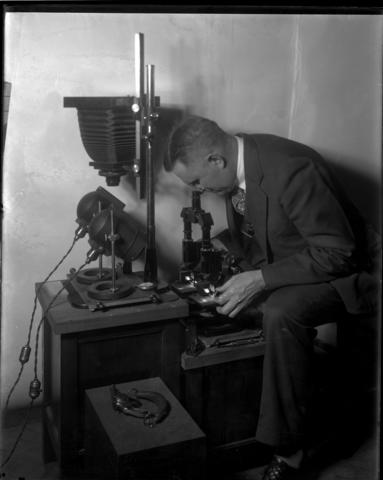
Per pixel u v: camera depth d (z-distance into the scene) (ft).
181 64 6.12
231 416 5.71
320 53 6.35
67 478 5.30
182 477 4.49
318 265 5.50
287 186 5.55
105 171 5.58
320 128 6.54
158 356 5.45
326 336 6.82
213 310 5.70
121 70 5.78
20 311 5.92
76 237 5.55
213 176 5.80
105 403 4.94
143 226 6.21
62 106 5.62
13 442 5.86
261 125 6.57
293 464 5.57
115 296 5.29
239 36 6.23
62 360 5.09
